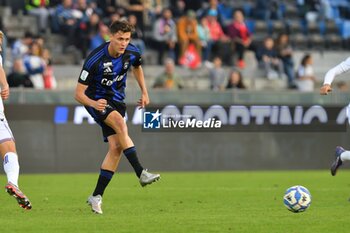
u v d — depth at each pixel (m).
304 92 57.44
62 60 74.12
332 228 26.77
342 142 57.91
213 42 76.62
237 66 77.12
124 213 31.09
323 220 28.78
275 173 54.72
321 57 84.56
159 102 55.38
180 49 74.81
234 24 77.44
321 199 36.56
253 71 77.12
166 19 75.62
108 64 29.98
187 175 52.62
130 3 75.38
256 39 84.81
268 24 85.69
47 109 54.41
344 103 57.88
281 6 89.19
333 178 50.25
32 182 47.00
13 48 70.31
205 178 50.09
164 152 55.50
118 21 29.62
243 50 77.38
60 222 28.23
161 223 27.95
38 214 30.78
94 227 26.95
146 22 79.50
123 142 30.33
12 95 53.91
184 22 74.69
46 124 54.41
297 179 49.34
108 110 30.33
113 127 30.33
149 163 55.34
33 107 54.19
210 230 26.28
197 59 74.94
